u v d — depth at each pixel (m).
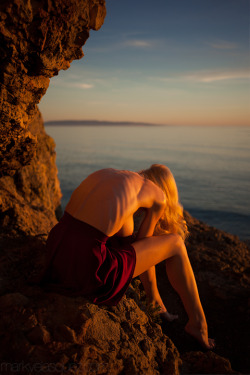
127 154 165.12
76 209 1.74
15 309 1.54
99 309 1.69
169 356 1.81
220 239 4.62
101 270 1.67
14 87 1.94
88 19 1.98
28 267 2.09
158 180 2.07
